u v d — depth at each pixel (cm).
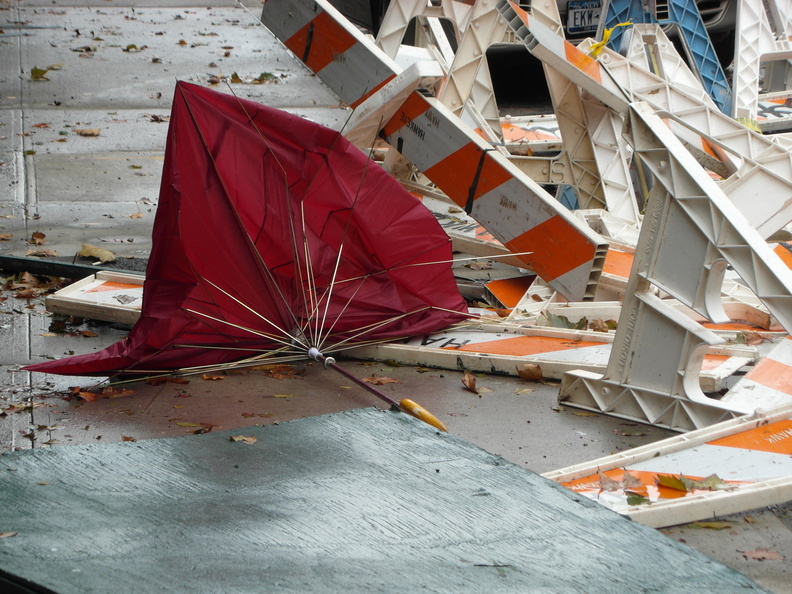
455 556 279
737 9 1051
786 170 737
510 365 549
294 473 356
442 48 1052
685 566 293
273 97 1230
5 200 872
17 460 353
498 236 660
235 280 539
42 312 640
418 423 423
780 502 383
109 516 289
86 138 1062
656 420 478
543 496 346
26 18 1638
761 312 609
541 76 1398
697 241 448
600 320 613
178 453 374
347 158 574
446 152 676
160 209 531
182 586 224
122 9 1734
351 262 588
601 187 798
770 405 469
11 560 234
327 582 238
